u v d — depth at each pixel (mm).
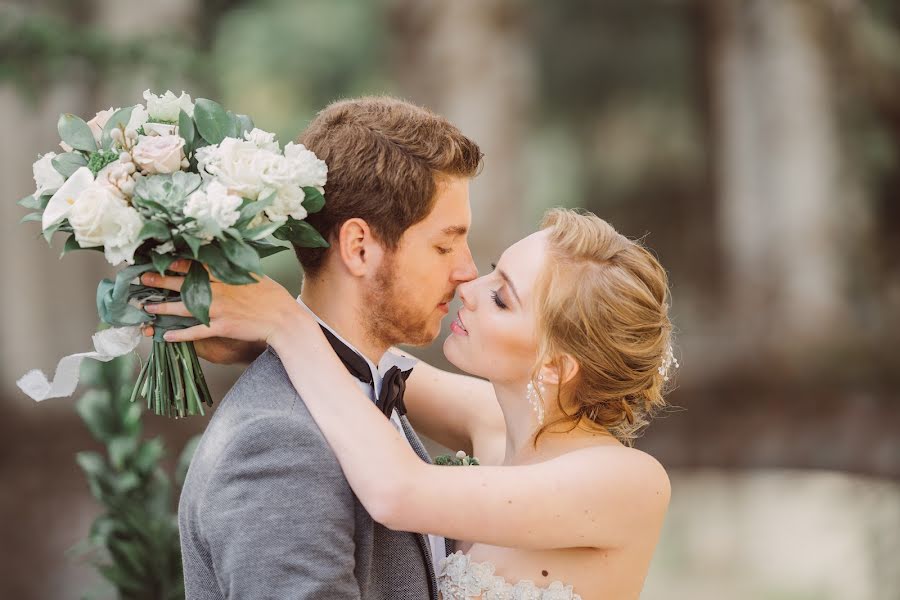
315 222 1963
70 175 1788
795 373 9617
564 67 14539
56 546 6156
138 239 1638
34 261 8320
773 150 10328
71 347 8500
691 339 10375
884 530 6684
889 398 9141
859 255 10180
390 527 1843
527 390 2154
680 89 14570
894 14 10453
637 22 14336
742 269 10492
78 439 7852
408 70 9852
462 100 9656
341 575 1720
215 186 1666
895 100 10312
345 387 1861
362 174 1919
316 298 2008
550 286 2078
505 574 2100
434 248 1987
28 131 8000
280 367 1905
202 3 12664
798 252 10148
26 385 1866
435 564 2184
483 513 1896
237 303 1847
